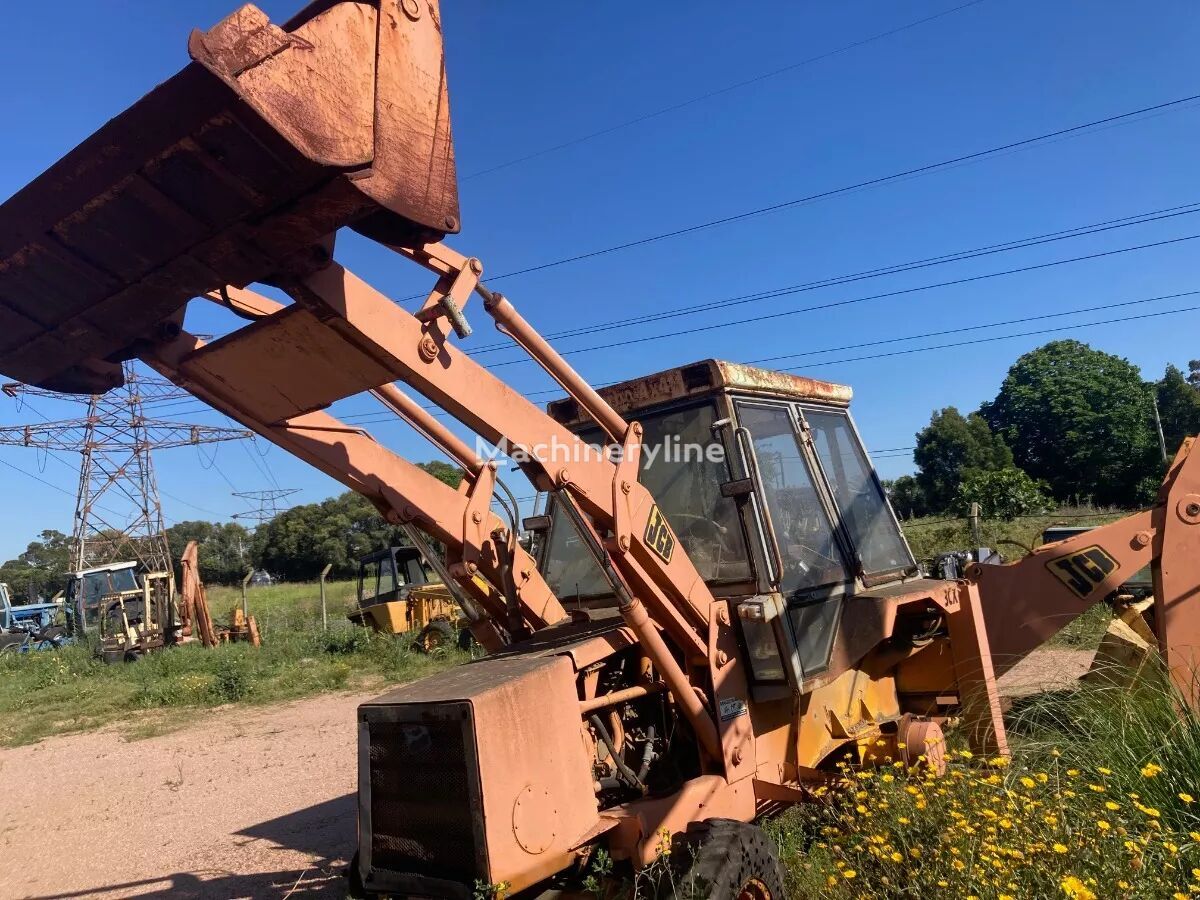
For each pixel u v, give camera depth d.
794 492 4.23
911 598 4.39
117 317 2.47
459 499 3.76
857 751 4.32
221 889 4.96
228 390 2.93
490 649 3.92
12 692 15.20
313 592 42.81
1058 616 5.09
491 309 2.98
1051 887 2.87
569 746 2.90
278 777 7.71
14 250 2.29
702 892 2.71
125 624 19.98
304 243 2.19
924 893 3.05
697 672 3.59
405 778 2.76
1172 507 4.91
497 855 2.53
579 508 3.16
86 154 2.03
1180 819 3.43
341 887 4.74
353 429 3.36
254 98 1.83
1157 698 4.16
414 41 2.27
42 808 7.45
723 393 3.94
